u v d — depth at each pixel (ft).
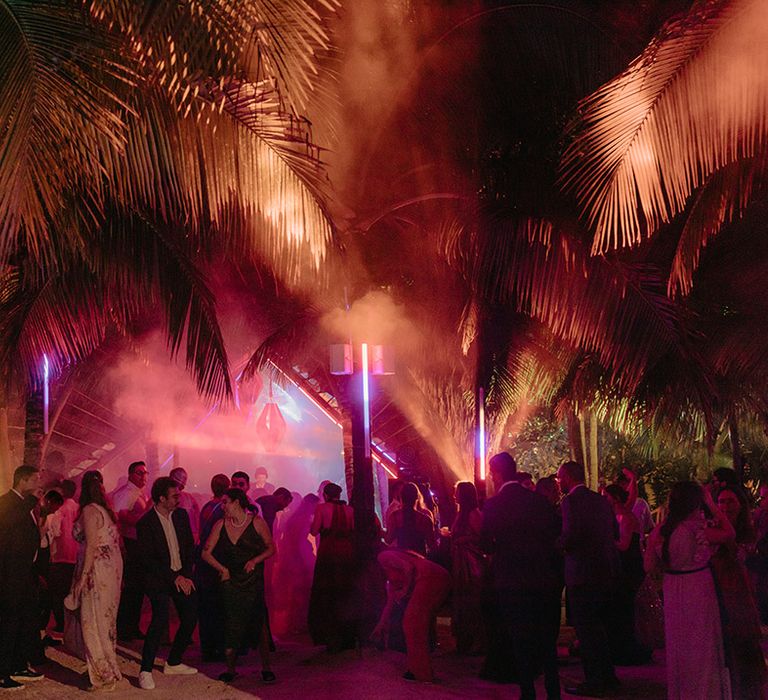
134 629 44.62
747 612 27.71
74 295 43.47
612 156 29.58
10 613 33.50
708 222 36.60
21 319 43.32
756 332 57.47
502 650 33.53
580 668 36.17
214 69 31.04
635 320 48.55
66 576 41.96
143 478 44.96
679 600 27.27
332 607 40.29
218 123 33.35
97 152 30.07
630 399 61.05
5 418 42.68
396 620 40.04
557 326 49.57
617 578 31.30
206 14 26.71
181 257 41.86
